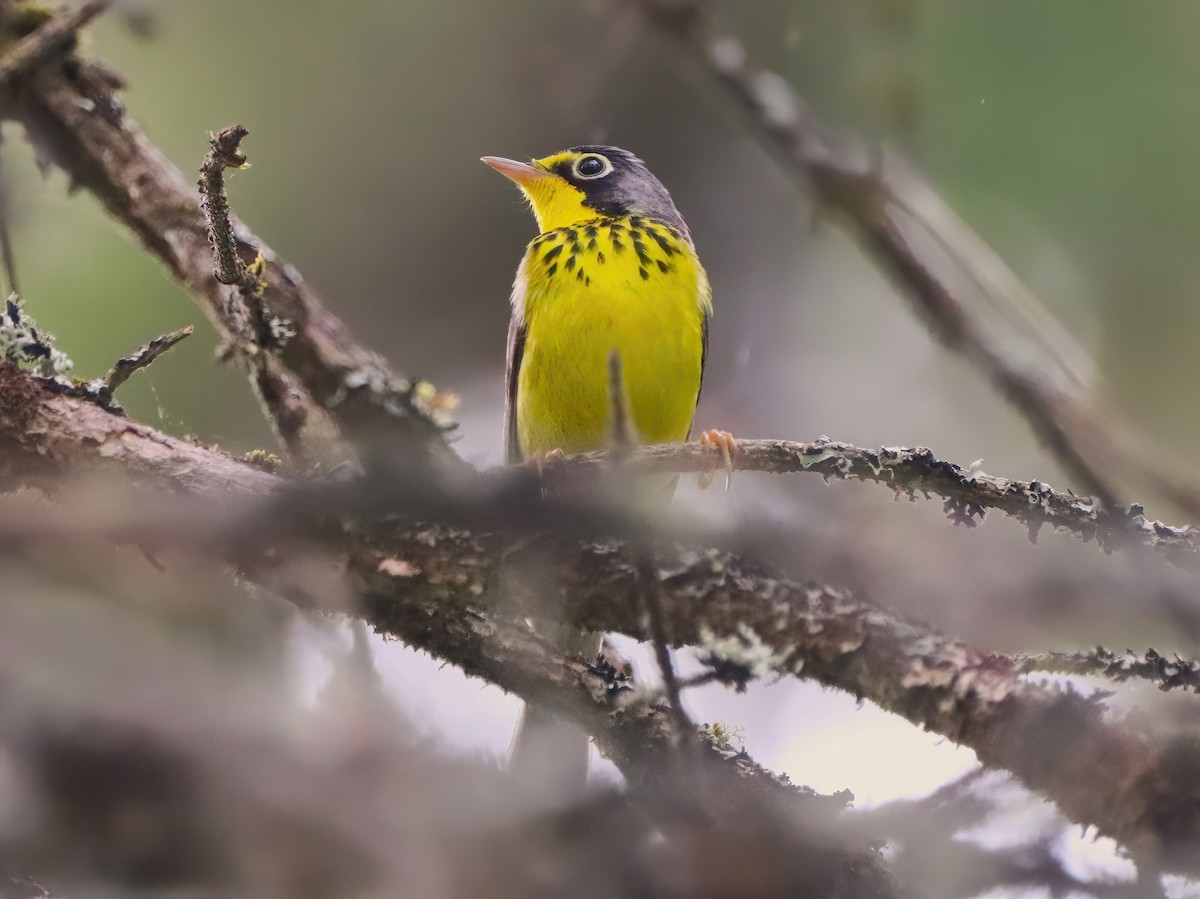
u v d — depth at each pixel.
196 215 9.65
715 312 14.78
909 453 7.43
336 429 8.43
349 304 13.79
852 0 13.55
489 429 13.84
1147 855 6.70
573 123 14.14
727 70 12.12
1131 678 6.98
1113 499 10.33
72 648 7.86
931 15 12.16
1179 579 7.16
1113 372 12.56
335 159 13.71
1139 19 12.22
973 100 12.22
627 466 7.35
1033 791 7.00
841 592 7.25
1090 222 12.41
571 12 13.48
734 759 7.61
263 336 7.96
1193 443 12.34
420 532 7.15
